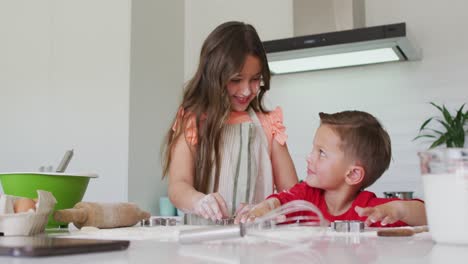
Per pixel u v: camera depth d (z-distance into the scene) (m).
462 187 0.47
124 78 2.73
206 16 3.29
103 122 2.75
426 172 0.50
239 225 0.53
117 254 0.41
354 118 1.12
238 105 1.33
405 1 2.79
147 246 0.48
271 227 0.57
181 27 3.28
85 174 1.11
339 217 1.09
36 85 2.94
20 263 0.36
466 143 2.54
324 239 0.56
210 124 1.30
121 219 0.95
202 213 1.05
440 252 0.41
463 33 2.67
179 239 0.52
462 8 2.69
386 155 1.13
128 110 2.70
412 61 2.75
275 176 1.41
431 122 2.68
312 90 2.94
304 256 0.39
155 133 2.91
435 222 0.49
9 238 0.57
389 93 2.78
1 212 0.73
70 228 0.95
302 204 0.61
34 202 0.77
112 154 2.71
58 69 2.90
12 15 3.05
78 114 2.82
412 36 2.76
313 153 1.14
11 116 2.98
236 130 1.36
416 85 2.73
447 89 2.67
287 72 2.87
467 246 0.47
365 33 2.29
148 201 2.81
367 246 0.47
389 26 2.25
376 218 0.86
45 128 2.89
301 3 2.71
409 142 2.71
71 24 2.90
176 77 3.17
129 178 2.67
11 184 1.08
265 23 3.13
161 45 3.03
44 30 2.96
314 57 2.55
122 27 2.77
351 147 1.08
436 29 2.72
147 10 2.91
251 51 1.26
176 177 1.30
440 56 2.70
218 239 0.52
